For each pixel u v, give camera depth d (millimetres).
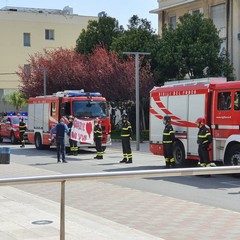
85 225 8836
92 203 11516
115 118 43156
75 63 42156
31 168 19438
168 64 34062
